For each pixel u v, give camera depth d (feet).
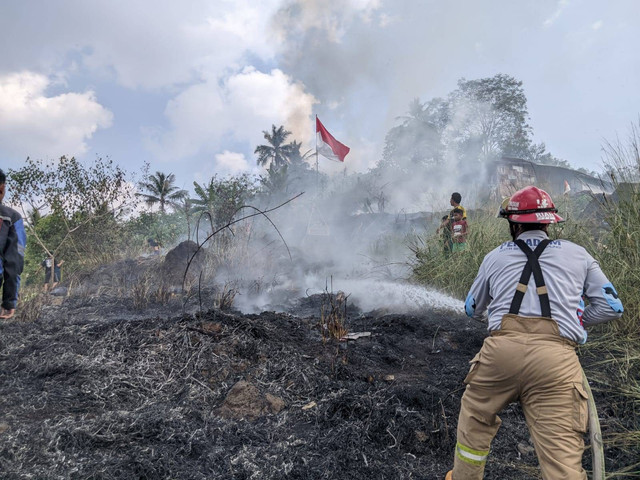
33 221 44.75
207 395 11.02
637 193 15.06
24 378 11.30
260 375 11.87
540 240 7.53
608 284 7.22
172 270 28.04
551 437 6.56
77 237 44.29
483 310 8.15
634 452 9.18
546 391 6.66
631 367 11.95
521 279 7.17
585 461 9.16
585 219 18.11
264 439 9.46
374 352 13.71
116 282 28.71
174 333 13.21
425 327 15.92
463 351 14.29
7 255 10.34
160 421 9.50
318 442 9.45
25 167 41.65
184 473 8.16
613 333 13.33
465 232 21.76
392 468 8.93
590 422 6.95
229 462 8.55
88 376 11.25
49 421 9.17
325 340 14.24
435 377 12.32
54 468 7.78
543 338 6.75
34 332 14.57
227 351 12.60
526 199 7.71
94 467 7.97
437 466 9.16
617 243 14.78
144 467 8.11
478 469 7.32
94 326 14.71
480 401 7.25
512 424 10.39
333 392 11.14
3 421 9.22
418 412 10.41
